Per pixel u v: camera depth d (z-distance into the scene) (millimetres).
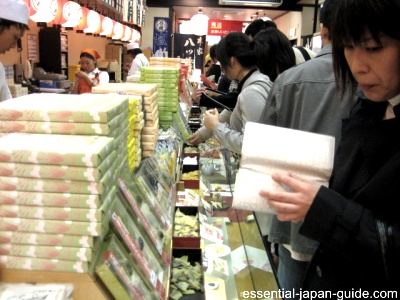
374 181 907
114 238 973
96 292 863
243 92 2150
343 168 1026
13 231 824
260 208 953
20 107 910
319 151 977
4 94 2463
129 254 1031
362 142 983
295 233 1420
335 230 893
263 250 1868
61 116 887
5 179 800
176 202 2232
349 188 1006
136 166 1520
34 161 785
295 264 1559
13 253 834
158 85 2469
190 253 1671
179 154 2646
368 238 869
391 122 937
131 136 1433
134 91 1683
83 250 822
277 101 1427
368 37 790
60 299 817
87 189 799
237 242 2275
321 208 890
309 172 970
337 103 1274
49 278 850
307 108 1330
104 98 1155
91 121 891
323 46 1462
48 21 3816
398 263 863
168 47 12391
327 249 1099
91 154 777
